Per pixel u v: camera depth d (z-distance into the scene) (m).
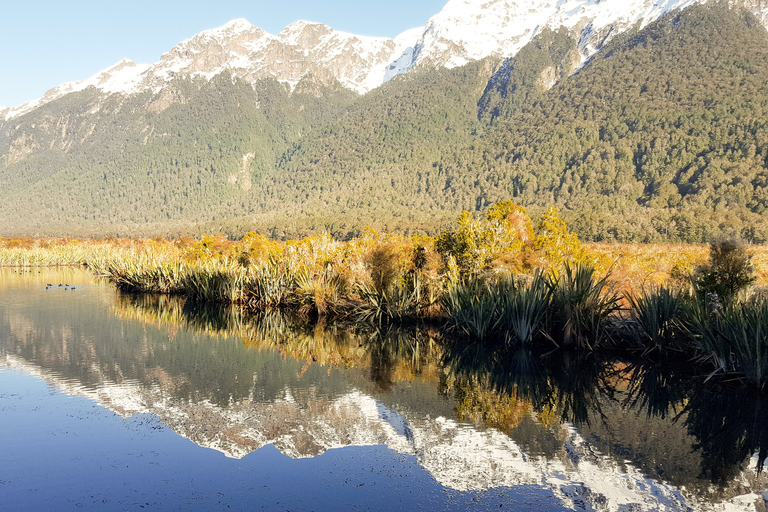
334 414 7.09
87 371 9.21
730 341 8.62
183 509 4.56
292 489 4.95
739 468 5.51
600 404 7.67
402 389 8.33
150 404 7.44
